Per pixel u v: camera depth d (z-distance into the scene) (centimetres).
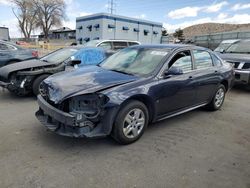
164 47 460
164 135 414
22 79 591
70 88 346
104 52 734
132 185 276
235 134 432
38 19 6131
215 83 530
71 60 623
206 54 522
